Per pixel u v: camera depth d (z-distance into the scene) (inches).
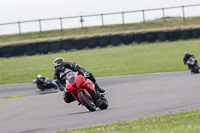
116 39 5826.8
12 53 5659.5
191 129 636.7
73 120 1128.8
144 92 1872.5
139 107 1322.6
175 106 1283.2
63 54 5374.0
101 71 3659.0
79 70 1248.8
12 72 4136.3
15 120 1321.4
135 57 4485.7
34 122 1193.4
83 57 4854.8
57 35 6948.8
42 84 2748.5
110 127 877.8
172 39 5807.1
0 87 3161.9
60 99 1950.1
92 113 1253.7
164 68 3513.8
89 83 1246.3
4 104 1930.4
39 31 7229.3
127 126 864.3
